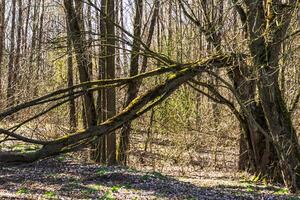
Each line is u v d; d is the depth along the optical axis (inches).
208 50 732.7
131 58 960.9
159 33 1230.3
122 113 509.0
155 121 1079.6
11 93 1299.2
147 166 1051.3
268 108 627.5
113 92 918.4
